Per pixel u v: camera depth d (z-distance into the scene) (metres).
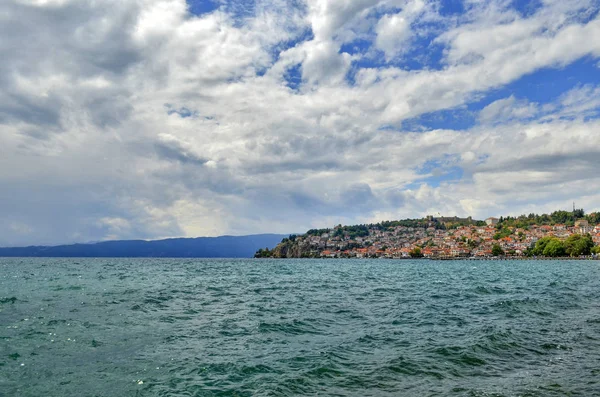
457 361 14.96
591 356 15.78
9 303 28.83
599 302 31.45
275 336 18.98
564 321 23.03
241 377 12.98
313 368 13.93
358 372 13.60
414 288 44.09
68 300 30.75
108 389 11.85
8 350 15.88
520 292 39.34
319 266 130.12
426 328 20.97
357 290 41.59
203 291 39.62
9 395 11.29
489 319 23.67
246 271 87.12
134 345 17.02
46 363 14.30
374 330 20.42
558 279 61.16
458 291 40.41
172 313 25.31
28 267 99.81
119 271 80.06
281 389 11.91
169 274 70.75
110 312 25.30
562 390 11.95
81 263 140.25
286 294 37.28
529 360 15.22
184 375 13.14
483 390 11.95
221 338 18.48
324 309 27.42
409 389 12.03
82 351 15.95
